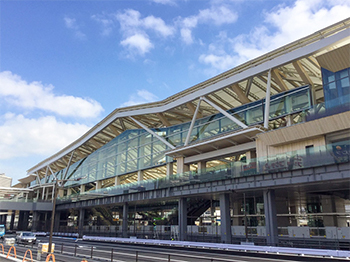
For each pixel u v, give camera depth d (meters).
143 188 38.94
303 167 23.91
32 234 36.34
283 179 25.16
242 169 28.27
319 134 26.86
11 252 25.72
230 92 38.88
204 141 36.84
